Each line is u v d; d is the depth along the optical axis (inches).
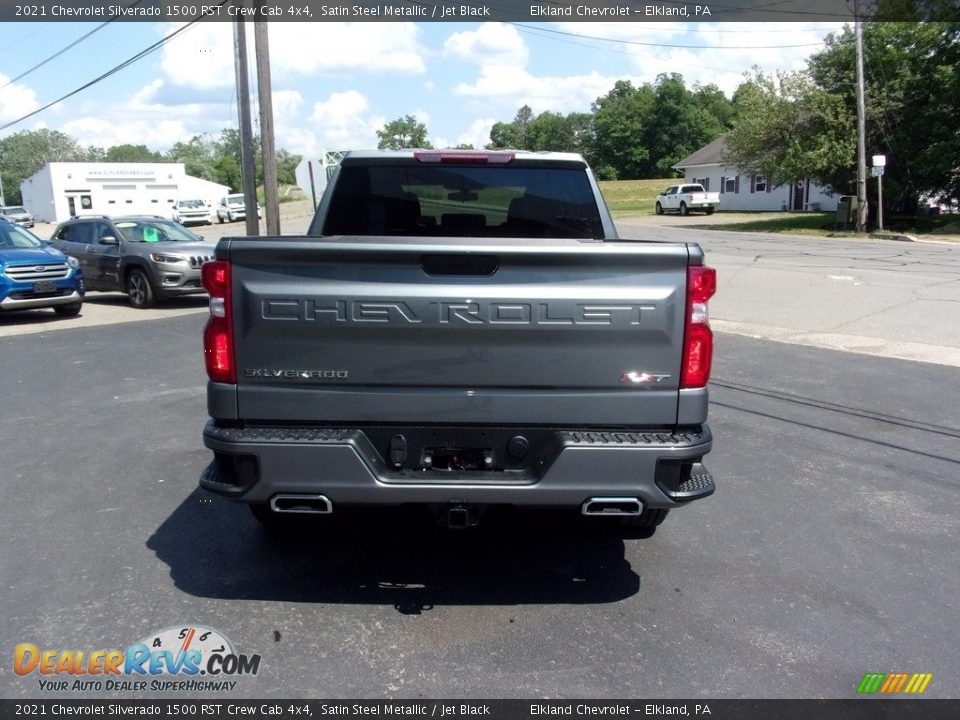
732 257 874.1
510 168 203.2
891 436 262.2
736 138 1409.9
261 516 178.4
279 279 140.8
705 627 148.1
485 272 140.6
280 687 129.0
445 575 168.7
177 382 347.9
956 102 1160.8
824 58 1285.7
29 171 5108.3
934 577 167.9
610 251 138.9
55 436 269.0
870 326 454.9
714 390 319.9
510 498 141.8
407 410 143.6
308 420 144.6
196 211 2038.6
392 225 207.9
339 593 160.2
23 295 529.0
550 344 141.7
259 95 684.7
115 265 622.2
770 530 191.8
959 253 900.6
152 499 211.5
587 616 151.9
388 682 130.3
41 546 181.8
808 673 133.6
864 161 1196.5
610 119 3983.8
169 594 159.3
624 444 140.9
